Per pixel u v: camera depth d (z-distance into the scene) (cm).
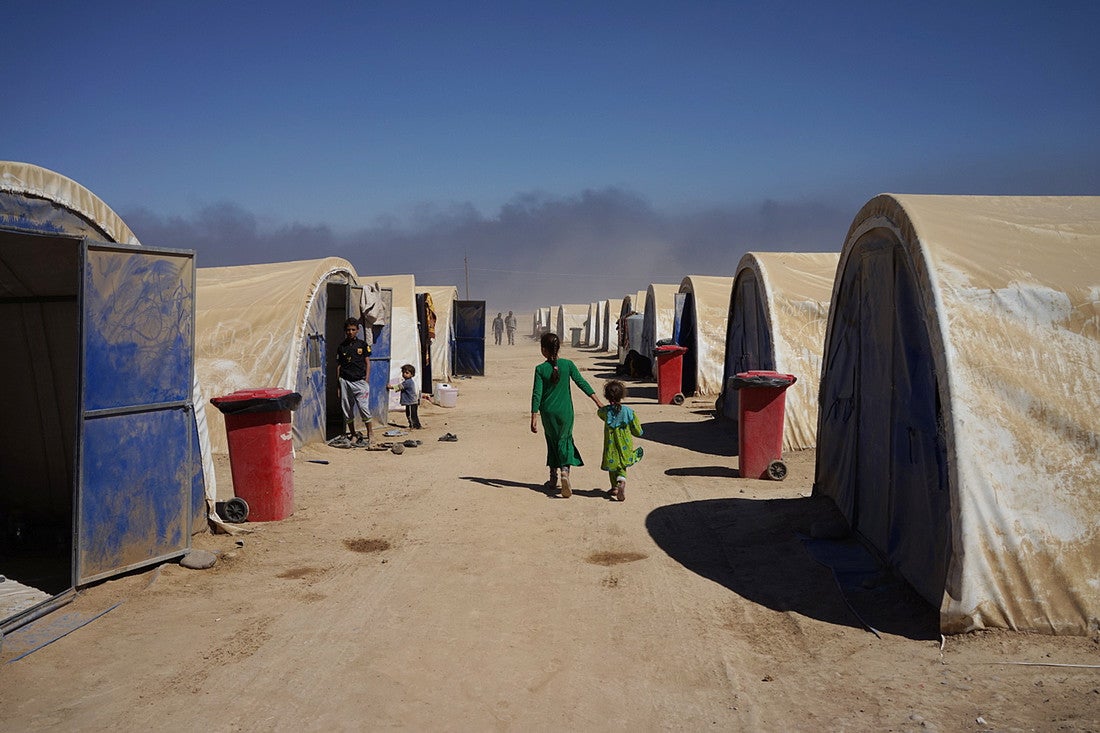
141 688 447
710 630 541
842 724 398
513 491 1000
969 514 504
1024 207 677
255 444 841
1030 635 488
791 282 1451
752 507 890
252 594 615
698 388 2123
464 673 471
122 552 637
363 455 1280
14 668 475
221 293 1373
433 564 698
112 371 623
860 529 745
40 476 811
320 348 1403
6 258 688
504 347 5400
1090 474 510
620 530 812
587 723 409
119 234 698
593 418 1745
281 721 409
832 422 862
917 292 616
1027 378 533
